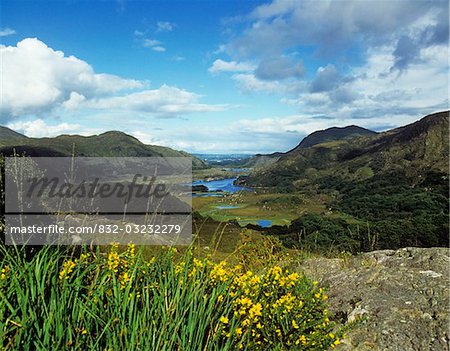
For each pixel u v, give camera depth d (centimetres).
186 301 286
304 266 609
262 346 364
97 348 239
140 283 313
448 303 414
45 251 285
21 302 237
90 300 265
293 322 371
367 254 615
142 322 254
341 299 473
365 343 389
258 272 503
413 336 384
